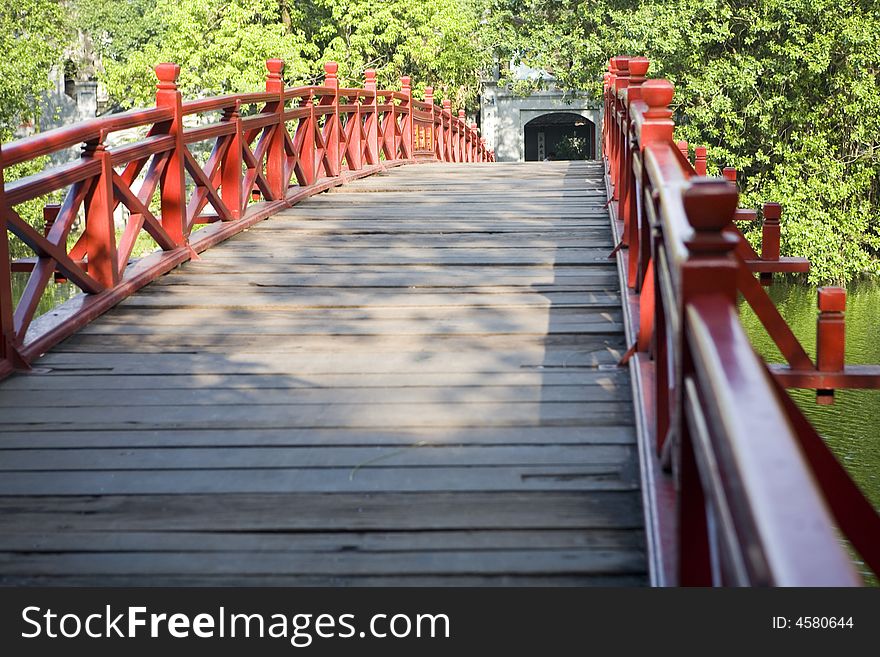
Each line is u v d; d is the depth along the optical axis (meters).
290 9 30.53
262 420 4.24
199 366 4.98
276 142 9.58
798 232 24.62
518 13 29.44
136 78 29.81
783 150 25.73
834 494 3.26
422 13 29.97
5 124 30.09
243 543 3.20
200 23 28.30
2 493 3.61
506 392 4.46
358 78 30.06
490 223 8.43
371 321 5.63
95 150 5.97
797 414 3.24
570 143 45.62
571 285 6.21
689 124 26.44
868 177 25.06
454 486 3.55
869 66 24.53
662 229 3.14
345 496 3.50
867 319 20.42
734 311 1.99
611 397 4.36
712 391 1.68
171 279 6.63
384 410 4.30
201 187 7.68
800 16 24.36
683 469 2.27
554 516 3.30
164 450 3.96
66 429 4.20
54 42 32.31
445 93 33.38
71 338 5.46
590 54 27.23
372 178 12.58
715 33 24.44
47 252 5.39
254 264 7.02
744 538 1.36
